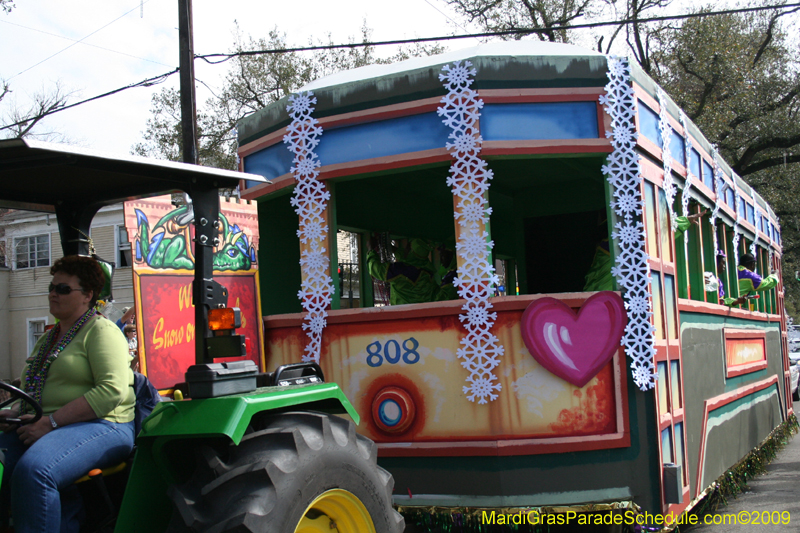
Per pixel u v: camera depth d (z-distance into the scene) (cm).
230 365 270
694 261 634
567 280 745
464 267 436
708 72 2019
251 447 253
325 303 476
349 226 653
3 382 256
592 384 427
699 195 630
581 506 417
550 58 447
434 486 434
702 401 558
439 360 440
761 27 2205
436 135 451
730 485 614
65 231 332
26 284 2170
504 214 896
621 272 436
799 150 2227
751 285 817
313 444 261
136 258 415
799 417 1293
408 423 443
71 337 282
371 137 470
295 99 495
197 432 244
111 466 272
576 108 448
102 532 270
